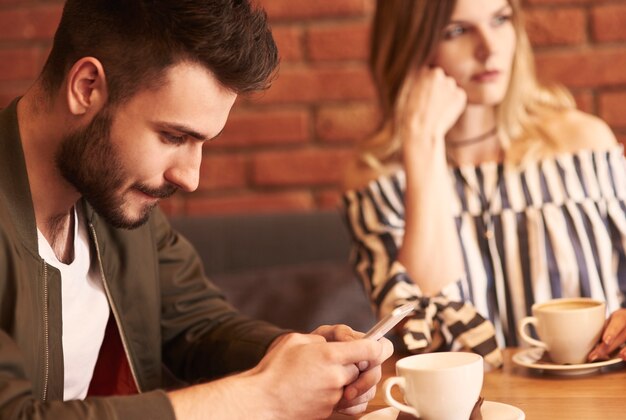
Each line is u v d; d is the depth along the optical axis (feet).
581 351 4.36
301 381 3.51
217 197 8.60
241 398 3.45
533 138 6.43
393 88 6.42
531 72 6.57
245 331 4.85
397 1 6.28
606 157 6.36
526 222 6.20
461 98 6.06
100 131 3.82
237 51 3.70
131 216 3.97
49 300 4.15
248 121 8.53
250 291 7.28
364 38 8.34
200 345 4.99
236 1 3.76
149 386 4.90
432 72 6.08
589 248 6.13
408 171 5.91
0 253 3.84
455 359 3.68
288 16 8.41
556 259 6.11
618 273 6.21
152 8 3.65
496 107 6.41
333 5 8.34
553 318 4.35
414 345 4.85
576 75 8.11
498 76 6.08
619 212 6.25
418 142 5.95
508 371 4.48
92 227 4.61
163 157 3.84
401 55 6.29
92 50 3.79
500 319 6.11
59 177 4.16
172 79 3.67
